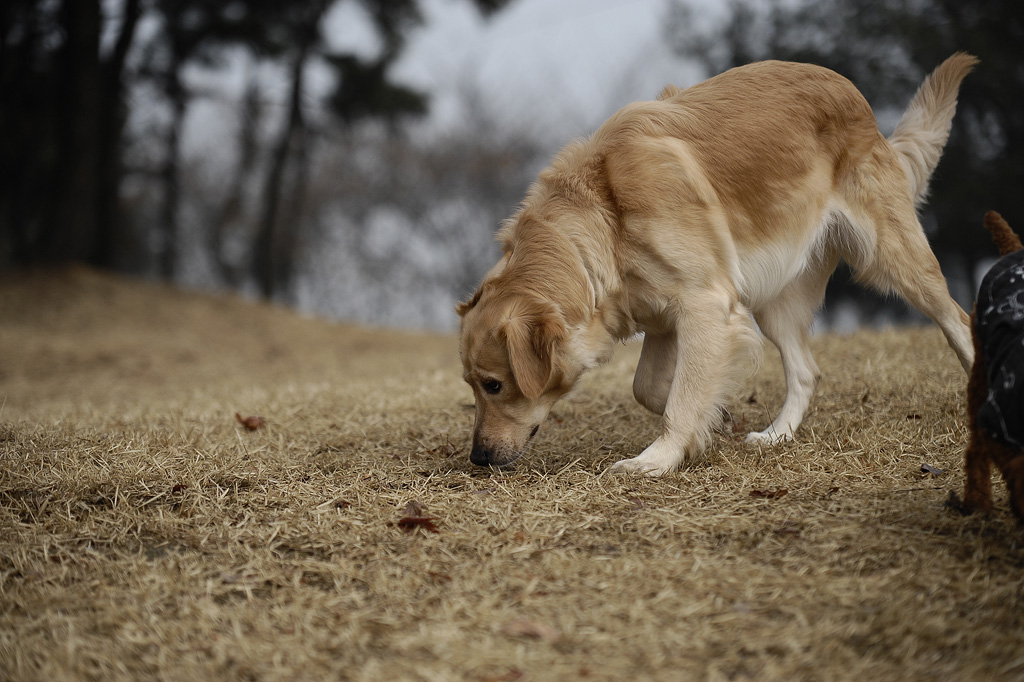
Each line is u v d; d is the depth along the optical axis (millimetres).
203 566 2668
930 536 2652
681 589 2379
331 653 2143
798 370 4160
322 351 12383
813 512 2900
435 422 4590
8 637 2279
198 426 4430
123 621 2344
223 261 31094
